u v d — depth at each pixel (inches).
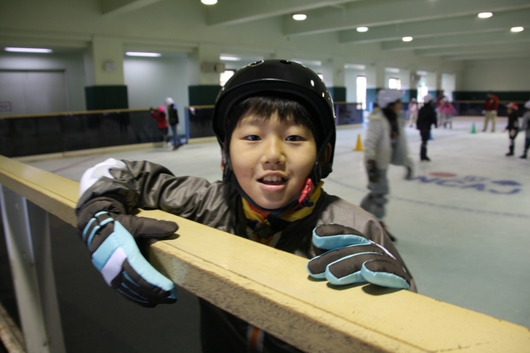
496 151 327.6
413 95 759.1
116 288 21.3
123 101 389.4
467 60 919.7
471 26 459.2
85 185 27.2
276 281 17.0
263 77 25.9
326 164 30.9
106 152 346.3
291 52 520.4
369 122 124.2
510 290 89.9
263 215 29.2
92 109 379.9
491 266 103.5
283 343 27.3
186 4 419.2
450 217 147.9
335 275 16.1
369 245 17.6
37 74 415.5
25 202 48.0
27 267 50.8
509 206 162.9
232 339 31.1
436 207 161.6
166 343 44.6
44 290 49.9
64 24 347.3
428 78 846.5
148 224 22.8
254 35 478.6
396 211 156.3
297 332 15.1
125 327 49.8
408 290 16.6
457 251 114.3
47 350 53.1
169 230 22.8
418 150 335.3
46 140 311.1
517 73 861.2
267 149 25.6
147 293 20.2
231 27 457.1
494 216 149.0
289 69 26.4
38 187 35.4
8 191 49.5
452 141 403.9
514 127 295.9
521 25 430.3
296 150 26.2
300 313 14.8
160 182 33.0
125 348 47.9
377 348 12.8
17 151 297.0
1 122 287.9
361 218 29.2
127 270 20.3
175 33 415.8
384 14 402.9
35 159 305.3
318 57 560.4
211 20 432.1
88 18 359.9
